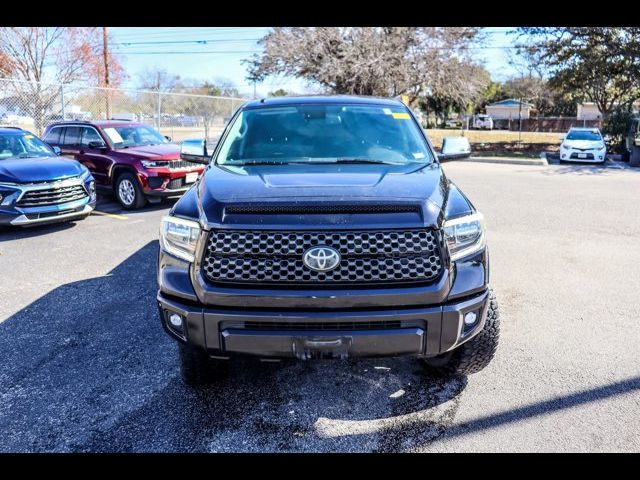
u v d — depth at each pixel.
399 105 4.21
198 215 2.58
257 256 2.42
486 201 9.66
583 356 3.46
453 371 3.12
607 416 2.77
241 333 2.43
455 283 2.51
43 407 2.90
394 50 24.02
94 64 25.22
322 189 2.62
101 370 3.32
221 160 3.55
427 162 3.47
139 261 5.77
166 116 19.30
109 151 9.30
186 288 2.51
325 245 2.40
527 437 2.61
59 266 5.58
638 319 4.09
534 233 7.05
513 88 54.50
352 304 2.39
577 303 4.45
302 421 2.79
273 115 3.94
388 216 2.46
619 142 22.38
